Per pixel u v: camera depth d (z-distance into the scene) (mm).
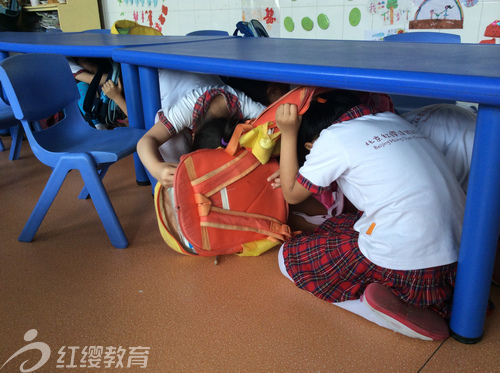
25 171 1976
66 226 1467
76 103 1513
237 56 1157
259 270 1206
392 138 969
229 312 1037
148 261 1256
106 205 1287
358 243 1014
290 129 1085
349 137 970
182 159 1150
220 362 886
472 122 1198
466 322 906
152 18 3865
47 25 4180
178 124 1350
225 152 1229
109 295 1104
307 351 913
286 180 1121
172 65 1229
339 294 1026
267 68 995
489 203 791
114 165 2055
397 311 912
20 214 1561
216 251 1186
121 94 1918
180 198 1133
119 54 1426
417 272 932
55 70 1422
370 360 887
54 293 1112
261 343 937
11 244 1355
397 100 1922
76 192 1739
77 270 1213
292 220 1485
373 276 990
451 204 938
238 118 1389
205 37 2053
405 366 870
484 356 892
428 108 1290
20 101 1250
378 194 931
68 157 1253
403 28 2619
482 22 2340
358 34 2805
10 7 4059
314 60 1032
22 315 1031
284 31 3139
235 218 1211
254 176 1256
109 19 4227
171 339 951
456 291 907
